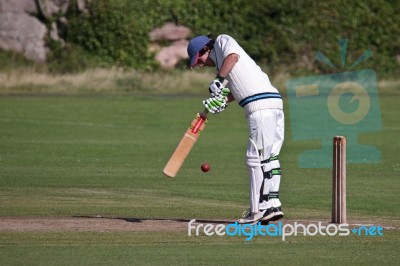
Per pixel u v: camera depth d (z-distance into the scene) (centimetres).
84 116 10962
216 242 3375
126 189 5231
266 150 3659
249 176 3688
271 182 3675
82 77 14425
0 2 16025
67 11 16175
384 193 5197
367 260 3070
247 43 16225
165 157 7419
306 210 4378
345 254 3173
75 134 9331
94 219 3884
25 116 10775
